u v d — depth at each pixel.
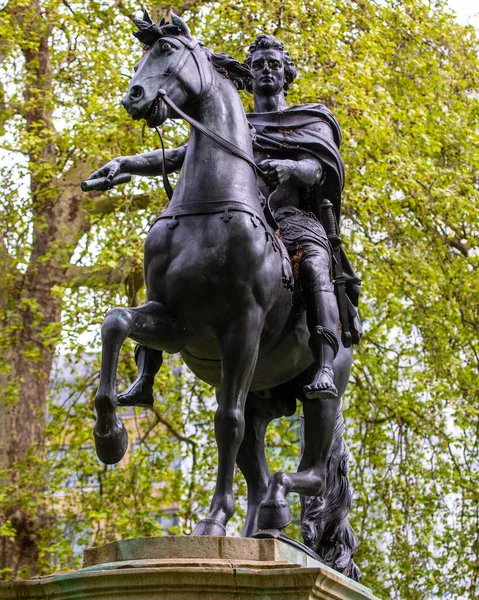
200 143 5.59
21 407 14.48
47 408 15.85
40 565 13.50
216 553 4.80
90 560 4.97
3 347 14.22
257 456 6.19
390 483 14.66
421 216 14.70
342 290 6.22
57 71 14.93
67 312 14.08
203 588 4.58
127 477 13.55
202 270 5.33
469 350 15.67
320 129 6.20
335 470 6.60
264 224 5.54
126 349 13.63
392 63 15.72
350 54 14.14
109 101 13.95
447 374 14.70
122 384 13.90
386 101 13.94
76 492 13.90
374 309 15.52
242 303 5.35
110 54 14.36
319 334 5.73
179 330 5.42
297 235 6.02
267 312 5.52
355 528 14.17
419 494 14.28
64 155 14.56
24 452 14.34
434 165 14.93
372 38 14.51
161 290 5.42
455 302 14.77
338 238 6.23
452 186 14.86
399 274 14.26
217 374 5.77
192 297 5.34
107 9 14.98
